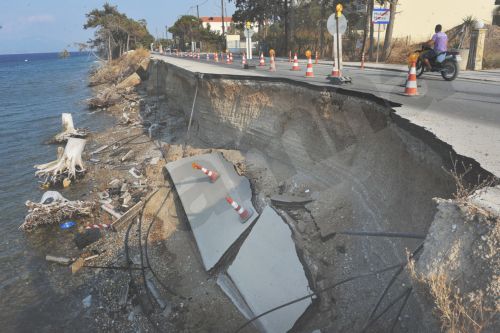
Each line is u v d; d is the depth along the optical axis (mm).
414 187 5516
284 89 9852
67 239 10008
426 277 3123
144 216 10281
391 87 10000
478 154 4430
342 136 8102
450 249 3037
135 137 18453
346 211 7145
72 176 13969
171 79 20797
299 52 34250
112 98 28984
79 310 7457
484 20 26562
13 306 7723
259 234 7309
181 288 7395
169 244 8875
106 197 12094
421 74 12578
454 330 2729
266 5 39625
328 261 6504
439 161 4969
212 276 7422
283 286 6199
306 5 36375
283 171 9727
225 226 8234
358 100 7598
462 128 5578
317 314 5750
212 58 30203
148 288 7602
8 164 16547
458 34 23844
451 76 11562
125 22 64812
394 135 6516
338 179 7949
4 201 12648
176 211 10039
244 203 8750
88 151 17438
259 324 5836
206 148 13281
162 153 15219
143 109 24203
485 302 2639
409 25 26625
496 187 3467
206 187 10008
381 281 5379
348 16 28578
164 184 11398
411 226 5254
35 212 10742
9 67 109188
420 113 6605
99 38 66875
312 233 7203
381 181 6562
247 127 11375
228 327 6180
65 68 89000
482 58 16578
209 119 13352
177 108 19922
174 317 6789
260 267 6668
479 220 2932
